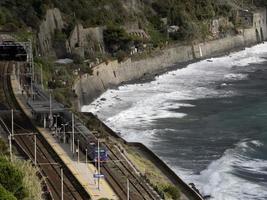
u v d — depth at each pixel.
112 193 132.88
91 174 142.88
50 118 176.88
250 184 158.25
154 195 135.75
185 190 147.00
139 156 169.00
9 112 190.75
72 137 157.62
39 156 152.62
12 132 163.62
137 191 136.25
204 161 176.75
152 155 170.50
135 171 149.75
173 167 171.12
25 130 173.62
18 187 114.19
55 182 136.62
